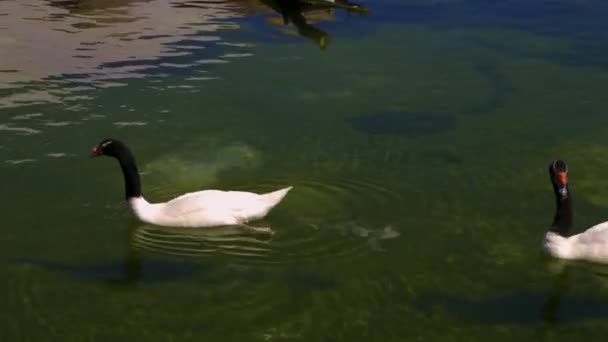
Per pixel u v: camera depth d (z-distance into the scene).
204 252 10.53
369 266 10.27
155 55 17.78
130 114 14.84
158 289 9.73
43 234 10.93
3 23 19.27
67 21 19.66
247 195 11.22
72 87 15.83
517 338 8.93
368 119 15.15
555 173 10.42
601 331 9.07
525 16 21.78
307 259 10.41
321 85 16.73
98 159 13.16
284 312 9.33
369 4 22.61
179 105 15.35
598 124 15.02
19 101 15.08
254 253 10.50
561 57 18.64
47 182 12.34
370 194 12.20
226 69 17.28
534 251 10.72
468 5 22.75
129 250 10.59
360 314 9.32
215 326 9.05
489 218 11.57
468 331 9.04
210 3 21.78
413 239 10.95
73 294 9.62
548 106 15.88
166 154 13.41
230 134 14.26
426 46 19.23
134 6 21.11
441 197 12.17
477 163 13.38
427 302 9.58
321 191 12.25
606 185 12.59
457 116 15.38
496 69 17.86
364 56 18.47
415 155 13.67
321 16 21.28
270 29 19.97
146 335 8.89
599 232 10.41
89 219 11.36
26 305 9.38
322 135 14.40
